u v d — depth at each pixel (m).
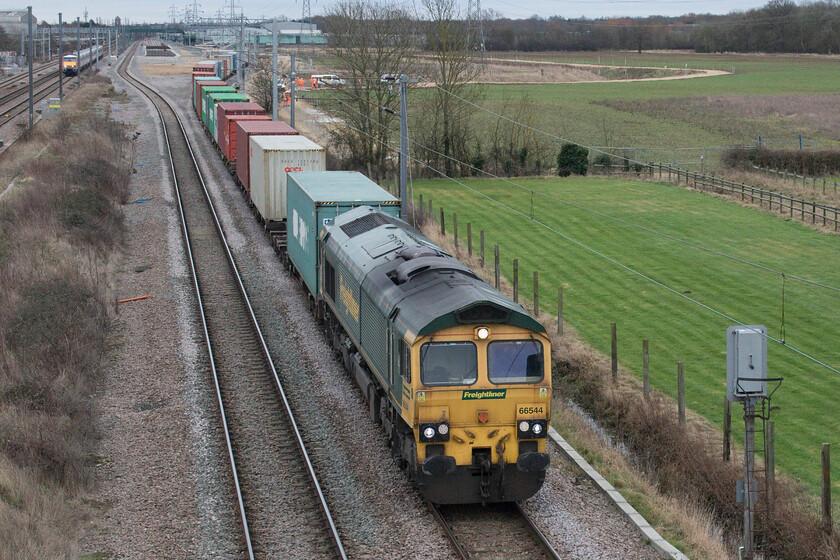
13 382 46.72
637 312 71.00
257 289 71.94
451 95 132.38
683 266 83.75
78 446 40.78
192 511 36.81
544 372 36.81
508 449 36.75
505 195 119.81
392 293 41.00
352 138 133.62
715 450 47.59
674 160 145.00
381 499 38.34
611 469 42.72
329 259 56.00
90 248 77.94
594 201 115.31
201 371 53.62
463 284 39.03
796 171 134.75
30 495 35.59
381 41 129.12
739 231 98.31
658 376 58.34
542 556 33.56
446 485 36.62
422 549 34.03
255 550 33.69
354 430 45.62
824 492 37.56
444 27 131.62
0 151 130.75
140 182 115.25
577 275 81.31
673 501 39.44
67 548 32.91
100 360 53.88
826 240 94.00
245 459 41.97
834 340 64.06
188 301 67.81
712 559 33.78
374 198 62.53
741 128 177.88
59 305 57.47
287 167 83.12
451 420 36.31
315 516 36.56
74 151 120.62
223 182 117.12
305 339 60.00
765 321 68.19
